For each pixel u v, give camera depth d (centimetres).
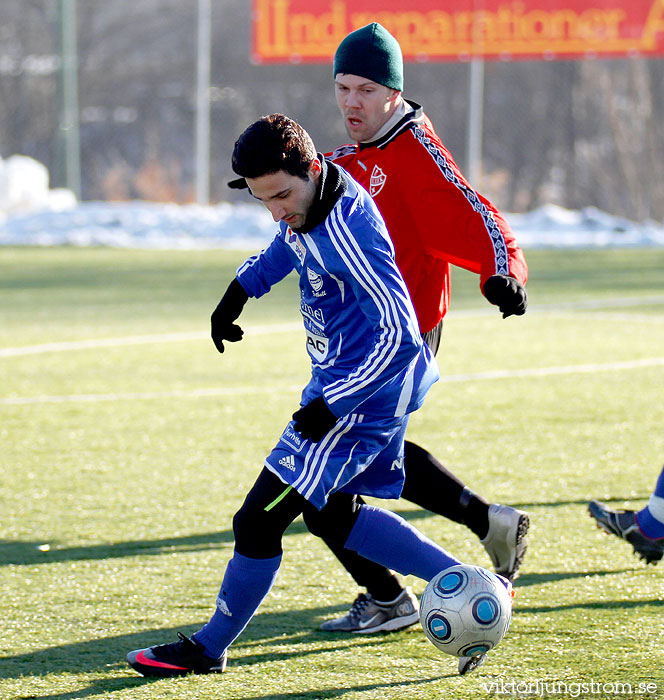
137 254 6700
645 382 2847
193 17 11950
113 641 1230
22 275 5550
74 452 2112
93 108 11875
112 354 3278
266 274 1240
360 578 1254
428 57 7400
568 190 10106
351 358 1127
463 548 1535
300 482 1109
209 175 11588
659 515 1380
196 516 1697
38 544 1563
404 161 1302
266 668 1155
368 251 1060
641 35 7100
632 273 5750
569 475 1930
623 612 1287
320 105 11312
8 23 11512
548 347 3447
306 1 7412
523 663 1146
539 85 10381
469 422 2373
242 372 2988
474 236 1266
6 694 1095
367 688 1097
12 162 8325
